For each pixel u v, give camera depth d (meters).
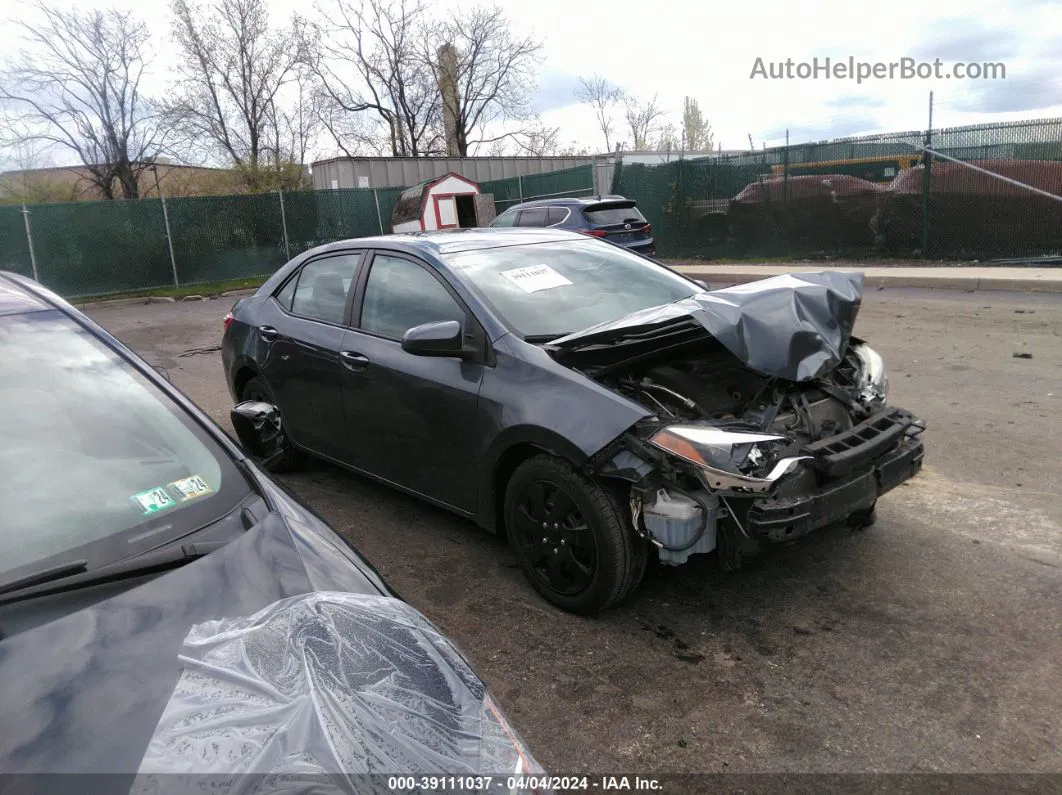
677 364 3.62
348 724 1.39
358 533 4.35
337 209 21.83
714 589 3.59
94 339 2.31
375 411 4.16
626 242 14.69
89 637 1.50
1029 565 3.66
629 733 2.69
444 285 3.94
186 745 1.30
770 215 17.20
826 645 3.13
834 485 3.14
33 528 1.80
